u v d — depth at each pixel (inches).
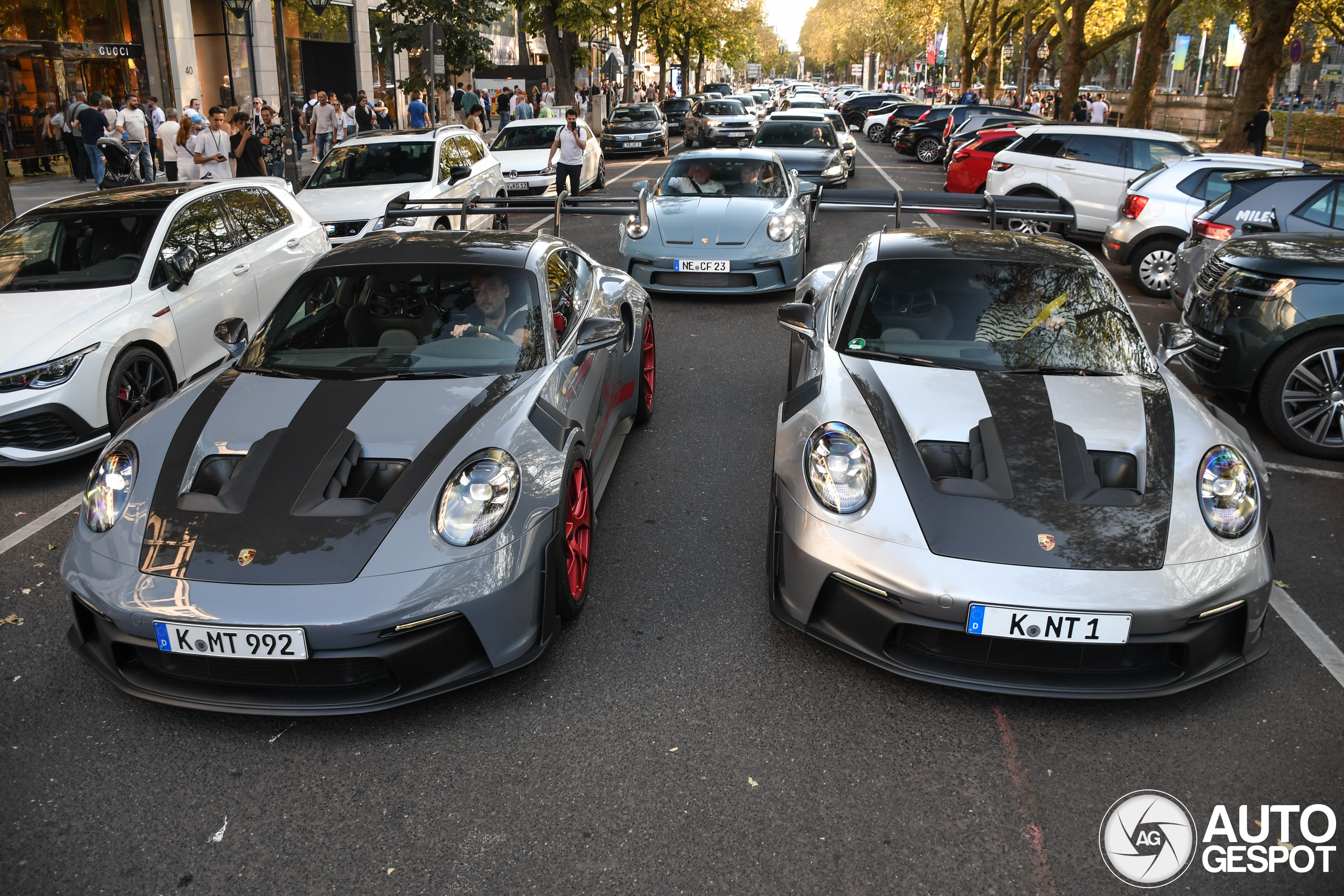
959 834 96.4
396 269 159.9
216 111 474.6
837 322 163.3
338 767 106.0
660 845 94.5
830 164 605.6
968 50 1817.2
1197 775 105.4
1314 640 133.2
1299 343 206.5
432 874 90.7
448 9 938.1
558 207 287.6
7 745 109.7
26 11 718.5
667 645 130.8
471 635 111.0
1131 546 110.6
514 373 142.0
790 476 127.2
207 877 90.5
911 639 116.0
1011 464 121.7
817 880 90.1
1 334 188.4
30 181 657.6
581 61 1148.5
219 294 233.8
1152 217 380.2
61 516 176.6
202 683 110.3
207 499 115.9
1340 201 267.0
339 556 106.8
